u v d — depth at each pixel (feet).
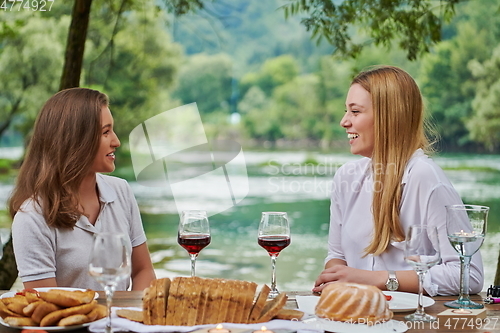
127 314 4.22
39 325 4.07
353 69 13.48
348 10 12.78
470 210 4.73
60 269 5.76
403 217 5.95
